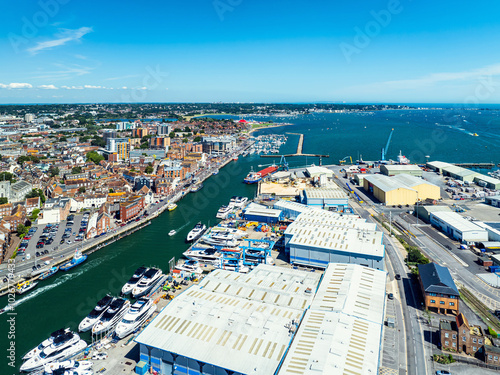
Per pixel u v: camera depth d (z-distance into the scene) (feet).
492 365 284.82
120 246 584.81
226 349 271.28
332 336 276.82
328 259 464.24
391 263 479.82
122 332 339.77
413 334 329.31
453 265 471.62
